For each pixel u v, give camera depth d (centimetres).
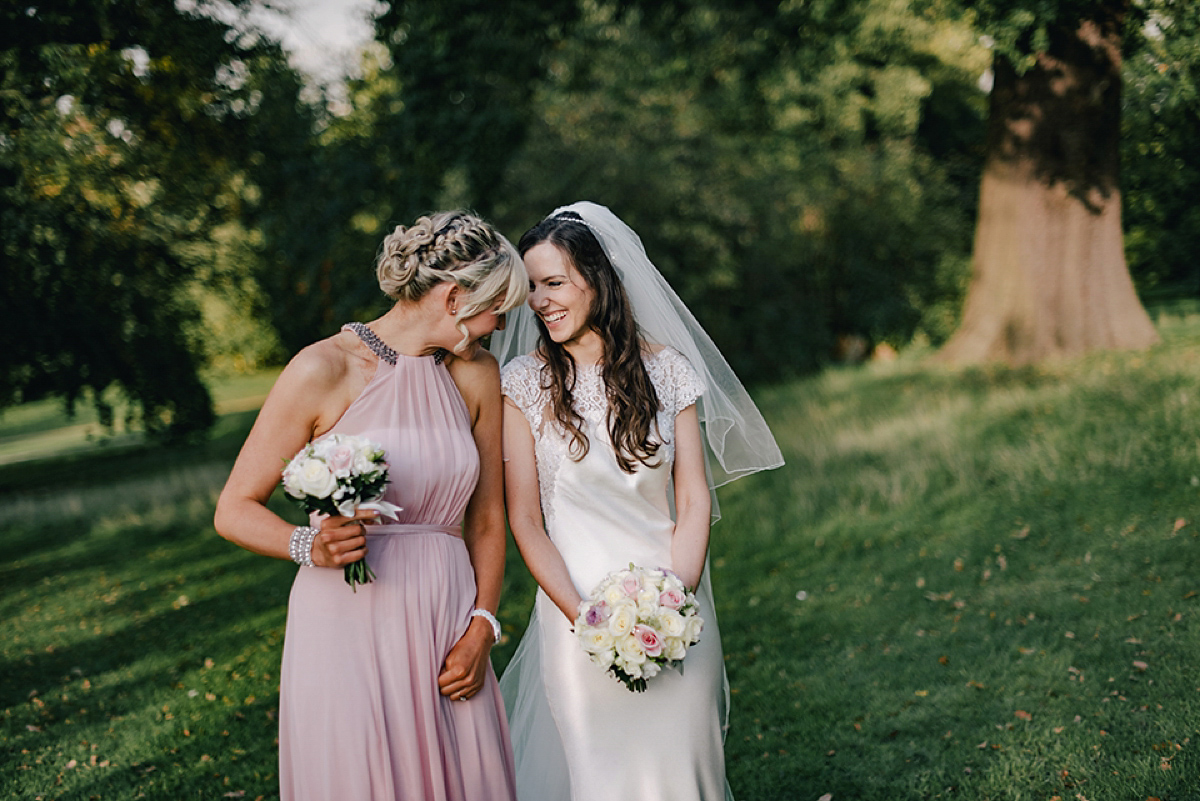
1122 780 316
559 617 269
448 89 1440
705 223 1551
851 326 1827
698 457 280
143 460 1756
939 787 331
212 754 426
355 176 1325
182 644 612
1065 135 1094
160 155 1134
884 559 616
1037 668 413
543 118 1533
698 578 264
